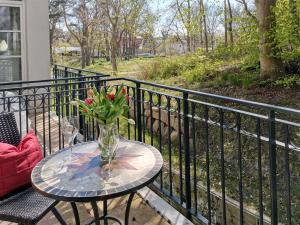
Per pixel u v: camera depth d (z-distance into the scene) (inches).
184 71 344.5
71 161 71.3
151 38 470.9
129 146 80.1
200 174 190.7
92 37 831.7
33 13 241.4
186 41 465.1
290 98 213.6
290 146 61.6
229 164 193.2
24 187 75.9
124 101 69.4
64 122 91.8
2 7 232.4
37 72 247.3
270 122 64.6
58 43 905.5
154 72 377.1
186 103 94.5
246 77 263.6
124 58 711.7
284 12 234.2
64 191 57.9
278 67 251.4
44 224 92.5
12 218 65.1
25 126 121.8
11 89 118.2
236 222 157.6
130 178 61.9
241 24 268.2
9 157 73.3
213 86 277.4
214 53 363.6
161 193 113.3
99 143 69.9
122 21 620.7
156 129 240.4
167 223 92.6
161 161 69.9
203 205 172.6
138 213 98.3
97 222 73.6
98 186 59.2
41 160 74.0
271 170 66.3
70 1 812.6
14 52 240.7
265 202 157.1
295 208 148.9
